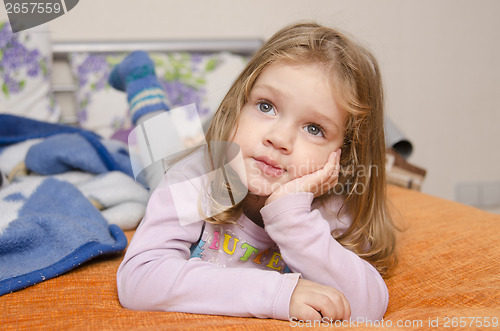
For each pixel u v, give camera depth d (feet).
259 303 2.05
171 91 5.92
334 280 2.30
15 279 2.47
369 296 2.32
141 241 2.39
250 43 6.77
